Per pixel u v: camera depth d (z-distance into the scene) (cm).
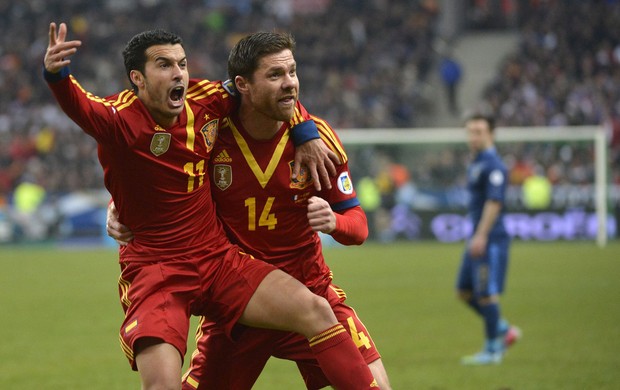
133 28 8931
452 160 6719
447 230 6706
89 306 3847
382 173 6769
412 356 2703
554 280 4503
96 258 6000
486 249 2636
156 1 9344
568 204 6500
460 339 3000
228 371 1567
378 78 8469
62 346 2914
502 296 3988
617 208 6594
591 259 5425
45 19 8988
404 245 6644
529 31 8688
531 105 7838
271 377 2408
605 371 2409
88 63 8544
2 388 2277
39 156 7550
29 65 8619
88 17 9056
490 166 2644
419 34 8894
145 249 1469
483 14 9462
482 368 2503
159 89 1382
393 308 3709
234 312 1474
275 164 1504
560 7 8750
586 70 8138
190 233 1468
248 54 1435
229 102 1484
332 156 1526
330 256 5962
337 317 1551
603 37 8400
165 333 1394
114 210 1505
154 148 1411
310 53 8669
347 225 1478
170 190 1441
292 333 1540
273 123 1484
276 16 9244
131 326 1409
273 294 1447
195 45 8819
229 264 1491
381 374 1516
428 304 3809
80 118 1348
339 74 8600
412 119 8294
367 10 9156
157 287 1438
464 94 8844
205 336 1569
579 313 3494
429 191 6738
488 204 2627
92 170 7231
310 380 1602
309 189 1534
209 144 1472
